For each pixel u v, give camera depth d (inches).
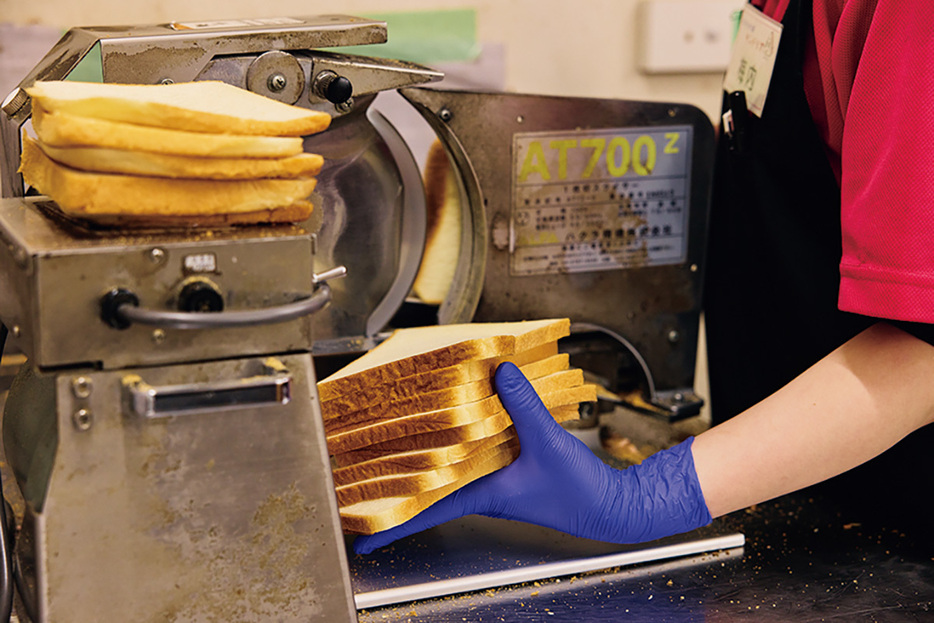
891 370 31.8
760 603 32.2
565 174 45.4
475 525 37.5
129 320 22.6
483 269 45.1
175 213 24.1
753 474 32.9
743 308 48.3
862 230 30.7
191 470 24.5
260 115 25.6
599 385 51.6
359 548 33.1
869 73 30.7
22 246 22.8
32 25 50.2
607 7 62.3
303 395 25.6
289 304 24.4
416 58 58.2
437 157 44.3
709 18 63.9
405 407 32.3
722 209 49.1
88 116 22.9
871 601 32.5
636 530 33.4
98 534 23.7
